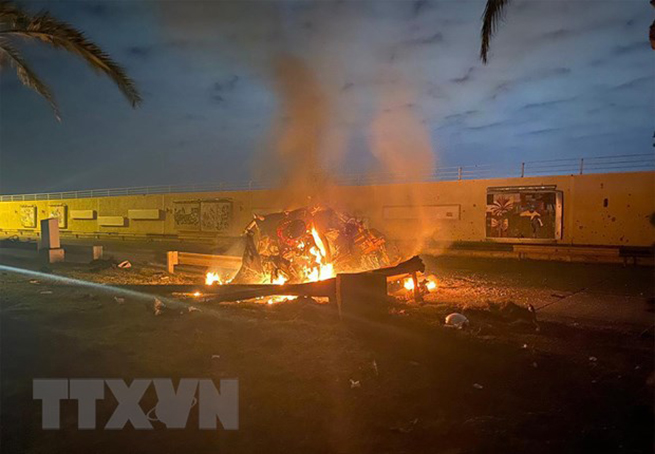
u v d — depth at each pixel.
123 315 8.70
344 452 3.84
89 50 11.28
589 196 16.58
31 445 4.09
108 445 4.06
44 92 14.05
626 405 4.56
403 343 6.69
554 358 5.96
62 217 37.25
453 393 4.96
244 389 5.18
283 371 5.70
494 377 5.38
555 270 14.93
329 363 5.96
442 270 15.41
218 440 4.09
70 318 8.51
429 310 8.84
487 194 18.58
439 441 3.97
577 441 3.89
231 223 26.83
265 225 12.09
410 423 4.31
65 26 11.03
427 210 20.02
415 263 10.20
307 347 6.63
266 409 4.68
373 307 7.93
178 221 29.45
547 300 10.15
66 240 32.97
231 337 7.18
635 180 15.80
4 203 42.59
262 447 3.96
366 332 7.27
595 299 10.20
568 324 7.90
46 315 8.73
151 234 30.97
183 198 29.23
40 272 15.41
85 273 15.16
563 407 4.57
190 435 4.19
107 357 6.27
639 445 3.80
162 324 8.03
